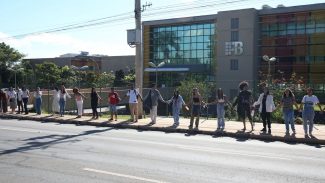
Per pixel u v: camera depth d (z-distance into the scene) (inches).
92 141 577.0
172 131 730.2
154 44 2928.2
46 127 779.4
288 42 2487.7
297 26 2456.9
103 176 351.6
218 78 2618.1
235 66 2578.7
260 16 2571.4
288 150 519.2
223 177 350.6
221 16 2618.1
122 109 1583.4
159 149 506.0
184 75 2753.4
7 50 3070.9
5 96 1116.5
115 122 836.0
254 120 860.0
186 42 2783.0
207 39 2696.9
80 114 963.3
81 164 403.5
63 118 929.5
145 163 410.9
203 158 443.2
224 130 695.7
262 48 2571.4
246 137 651.5
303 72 2434.8
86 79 2753.4
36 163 408.2
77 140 586.2
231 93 2488.9
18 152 474.3
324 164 417.4
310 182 336.8
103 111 1409.9
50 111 1279.5
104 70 3656.5
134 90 854.5
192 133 707.4
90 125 838.5
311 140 596.7
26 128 754.8
